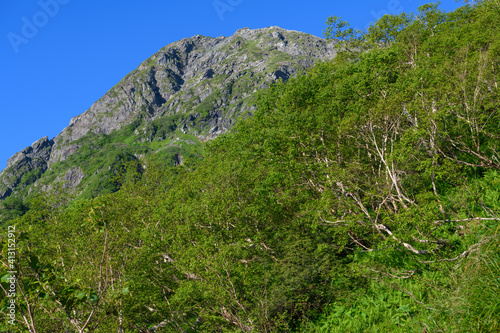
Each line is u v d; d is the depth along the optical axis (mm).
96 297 5648
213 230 17047
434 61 18359
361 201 14688
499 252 6320
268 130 17781
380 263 12398
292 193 17797
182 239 18062
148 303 16969
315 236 15453
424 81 15086
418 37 24031
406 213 11445
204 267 15219
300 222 16047
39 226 22469
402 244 12250
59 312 7055
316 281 13656
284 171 16984
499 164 13445
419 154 14367
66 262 17094
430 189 14875
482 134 15578
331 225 14250
